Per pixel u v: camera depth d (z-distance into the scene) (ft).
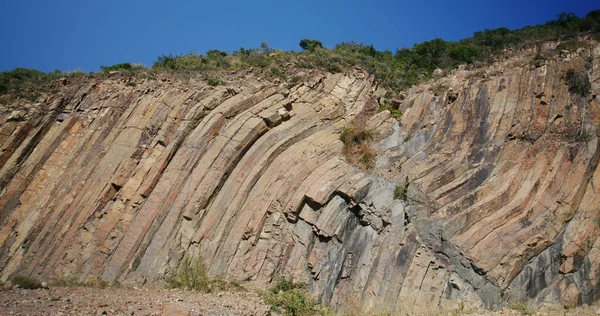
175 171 70.54
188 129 74.59
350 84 85.10
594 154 61.82
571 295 53.62
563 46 76.84
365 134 74.38
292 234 64.54
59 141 77.71
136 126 75.92
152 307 47.16
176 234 64.80
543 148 63.77
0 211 70.69
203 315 45.24
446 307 53.57
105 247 64.13
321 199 65.00
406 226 61.00
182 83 83.46
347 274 60.70
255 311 49.29
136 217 66.49
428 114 74.49
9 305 44.98
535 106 67.92
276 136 73.97
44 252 65.36
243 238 64.59
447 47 99.14
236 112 76.54
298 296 55.06
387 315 52.06
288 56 93.66
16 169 74.64
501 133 67.05
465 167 65.62
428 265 57.26
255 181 69.77
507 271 55.01
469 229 58.70
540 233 57.26
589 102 67.21
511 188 61.36
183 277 60.54
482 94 71.56
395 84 88.58
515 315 50.39
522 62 76.79
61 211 68.64
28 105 81.71
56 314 42.22
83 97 82.94
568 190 59.93
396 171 68.39
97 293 54.24
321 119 78.64
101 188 69.62
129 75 87.10
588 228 57.67
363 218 64.03
